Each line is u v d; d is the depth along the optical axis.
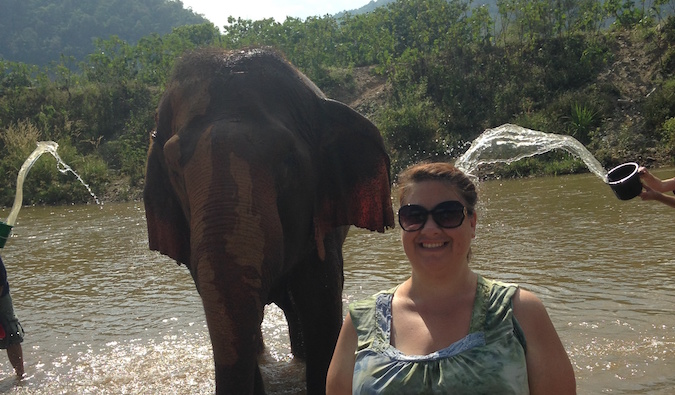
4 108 34.59
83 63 40.56
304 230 4.46
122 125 33.81
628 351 5.40
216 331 3.37
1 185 26.30
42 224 18.17
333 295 4.83
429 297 2.47
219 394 3.38
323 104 4.62
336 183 4.64
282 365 6.05
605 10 31.95
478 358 2.28
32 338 7.06
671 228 10.45
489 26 33.25
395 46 37.03
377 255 10.45
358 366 2.43
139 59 40.22
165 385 5.51
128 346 6.57
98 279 10.02
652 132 23.27
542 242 10.25
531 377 2.34
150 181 4.53
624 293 7.05
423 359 2.32
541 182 19.44
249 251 3.45
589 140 24.02
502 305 2.37
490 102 28.73
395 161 25.55
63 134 31.58
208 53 4.36
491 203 15.66
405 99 28.50
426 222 2.43
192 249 3.52
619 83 27.36
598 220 11.83
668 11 34.06
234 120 3.87
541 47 30.34
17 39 140.25
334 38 38.56
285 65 4.50
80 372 5.95
